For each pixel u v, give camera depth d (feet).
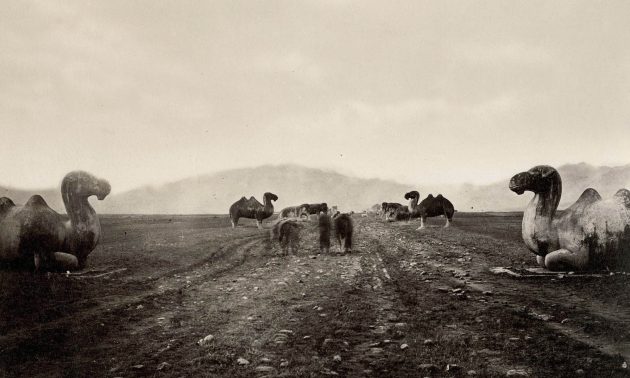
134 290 42.42
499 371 22.06
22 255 46.29
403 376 21.88
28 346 26.22
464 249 70.95
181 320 32.37
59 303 35.99
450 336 27.71
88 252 51.98
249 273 53.98
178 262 60.34
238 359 23.95
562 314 31.81
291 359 23.98
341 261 62.69
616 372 21.35
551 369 22.11
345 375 22.03
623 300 35.14
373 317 32.55
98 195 51.80
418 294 39.99
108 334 28.99
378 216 184.65
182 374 22.21
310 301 38.24
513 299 37.14
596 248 45.44
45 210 47.50
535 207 49.19
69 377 21.90
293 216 146.92
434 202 115.24
